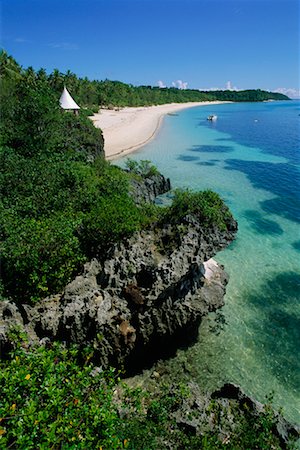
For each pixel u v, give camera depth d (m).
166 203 38.41
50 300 16.11
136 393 11.10
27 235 16.80
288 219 35.69
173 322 17.39
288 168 55.75
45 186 23.06
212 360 17.56
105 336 15.16
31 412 7.27
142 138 75.75
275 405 15.55
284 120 134.50
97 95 143.00
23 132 32.50
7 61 84.81
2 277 15.82
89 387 9.22
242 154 66.94
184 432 11.77
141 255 17.81
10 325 13.07
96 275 17.44
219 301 19.86
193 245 18.44
